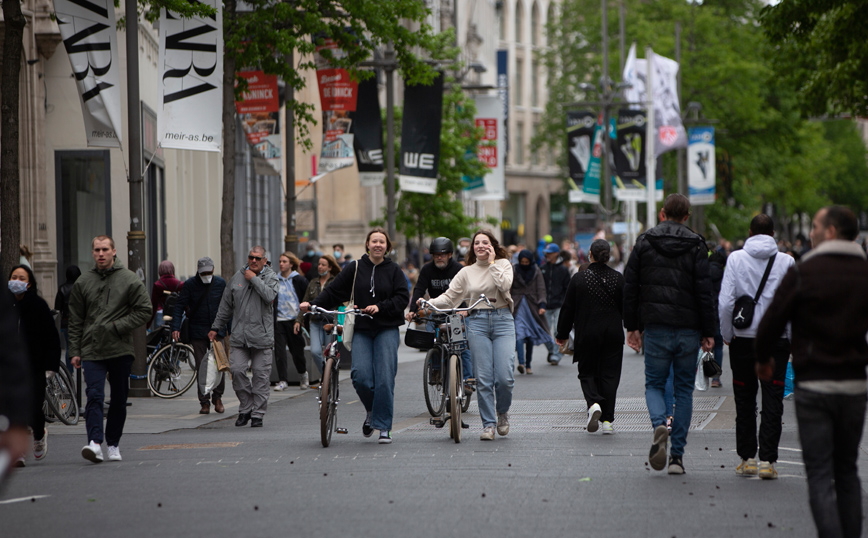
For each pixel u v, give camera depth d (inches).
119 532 764.6
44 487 970.1
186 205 3516.2
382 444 1226.0
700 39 6067.9
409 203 4040.4
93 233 2593.5
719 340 1879.9
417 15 2308.1
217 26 1796.3
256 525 776.3
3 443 431.2
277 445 1240.8
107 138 1694.1
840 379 646.5
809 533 747.4
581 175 4687.5
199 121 1795.0
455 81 4040.4
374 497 879.7
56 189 2571.4
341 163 2802.7
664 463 954.7
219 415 1609.3
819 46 2490.2
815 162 7662.4
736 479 964.6
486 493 894.4
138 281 1140.5
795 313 661.9
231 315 1499.8
